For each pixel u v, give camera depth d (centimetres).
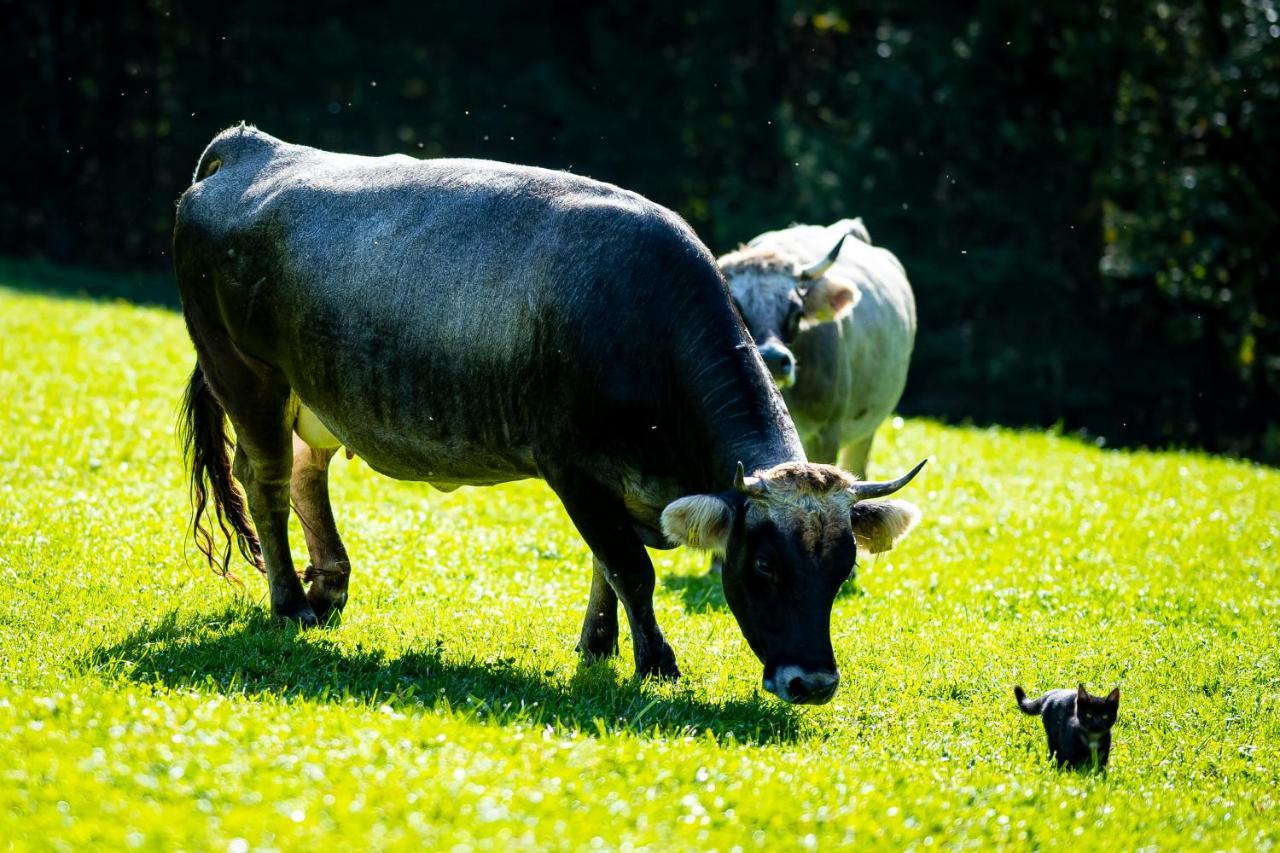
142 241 5697
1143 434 4422
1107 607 1524
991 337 4406
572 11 5616
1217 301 4081
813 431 1661
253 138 1334
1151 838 872
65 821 711
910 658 1280
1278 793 1037
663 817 785
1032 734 1114
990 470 2411
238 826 709
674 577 1571
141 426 2148
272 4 5453
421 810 746
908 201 4566
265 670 1099
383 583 1415
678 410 1076
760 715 1084
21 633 1143
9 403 2208
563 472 1091
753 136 5225
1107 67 4131
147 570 1379
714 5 5103
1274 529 1970
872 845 784
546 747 877
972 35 4344
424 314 1134
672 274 1084
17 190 5584
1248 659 1329
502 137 5309
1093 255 4422
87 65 5528
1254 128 3956
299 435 1297
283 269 1210
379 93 5325
